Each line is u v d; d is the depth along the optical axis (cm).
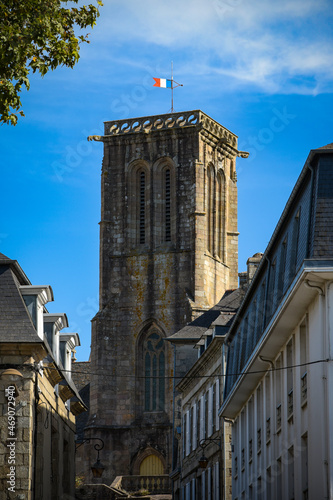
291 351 4247
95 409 11925
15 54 3500
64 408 5784
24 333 4450
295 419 4009
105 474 11731
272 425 4516
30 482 4378
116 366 12088
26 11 3547
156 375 12012
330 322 3603
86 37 3728
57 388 5400
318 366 3650
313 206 3769
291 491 4144
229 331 5788
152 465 11781
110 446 11812
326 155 3825
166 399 11931
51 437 5241
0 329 4456
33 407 4484
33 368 4459
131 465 11781
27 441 4372
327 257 3591
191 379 7431
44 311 5303
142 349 12131
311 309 3784
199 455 7006
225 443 6141
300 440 3931
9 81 3572
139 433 11844
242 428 5522
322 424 3562
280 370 4412
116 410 11969
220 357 6394
